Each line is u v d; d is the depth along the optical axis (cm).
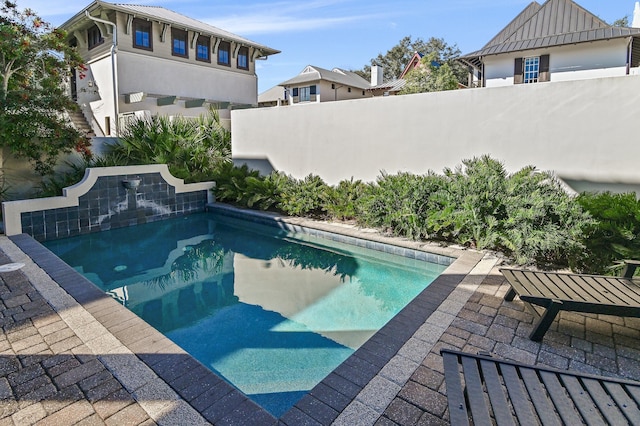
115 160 1035
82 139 956
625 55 1805
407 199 705
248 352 412
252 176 1060
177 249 796
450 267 547
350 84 3478
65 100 951
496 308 411
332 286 606
